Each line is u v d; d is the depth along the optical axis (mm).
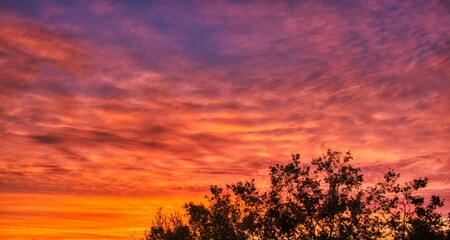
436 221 28906
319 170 30297
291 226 29875
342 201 29281
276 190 30812
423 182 29203
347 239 28781
